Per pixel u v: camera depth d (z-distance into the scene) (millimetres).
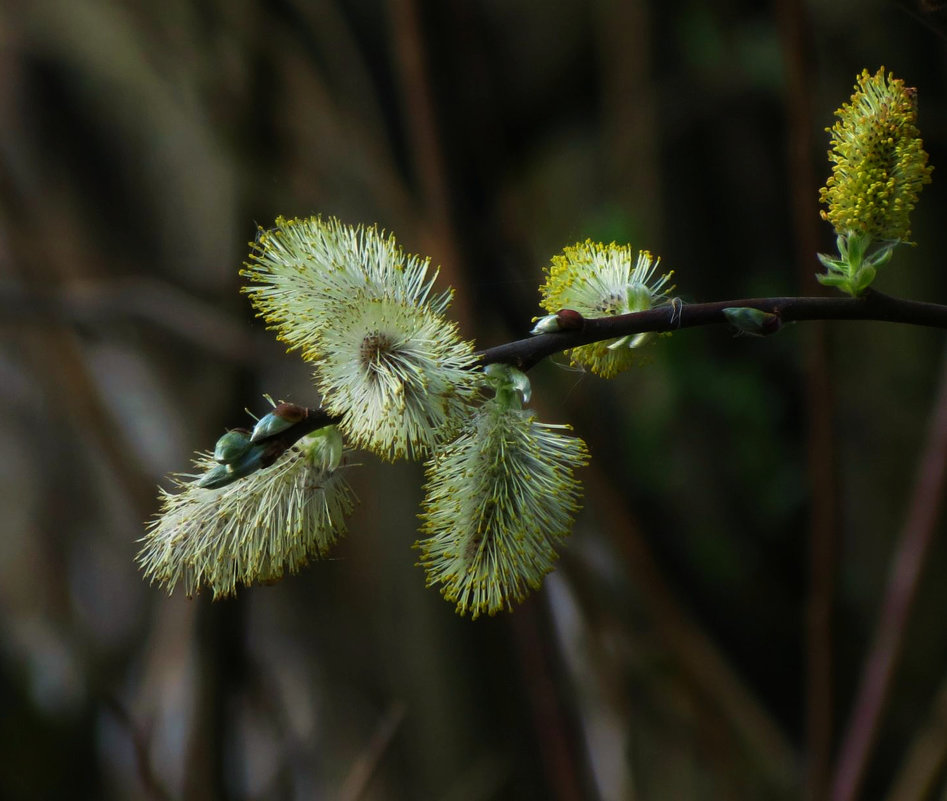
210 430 1305
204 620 1194
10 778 1470
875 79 857
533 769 1429
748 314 854
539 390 1231
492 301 1243
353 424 844
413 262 855
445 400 842
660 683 1251
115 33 1563
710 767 1282
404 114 1434
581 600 1162
